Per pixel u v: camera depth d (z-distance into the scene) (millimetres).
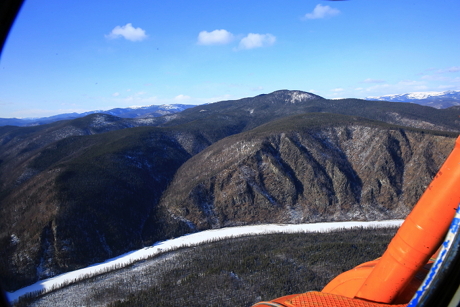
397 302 8242
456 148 6668
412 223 7363
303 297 9148
